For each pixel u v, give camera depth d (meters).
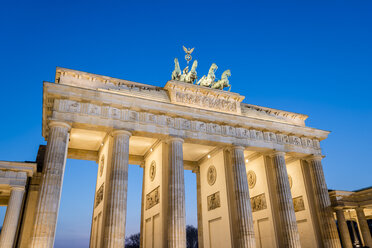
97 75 51.16
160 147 55.06
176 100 54.62
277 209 58.50
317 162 63.62
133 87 53.47
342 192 62.84
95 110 47.12
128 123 48.44
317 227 60.19
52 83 44.62
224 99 59.38
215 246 57.59
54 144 42.78
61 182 43.31
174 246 44.34
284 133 61.97
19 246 45.66
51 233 38.53
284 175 58.31
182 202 47.50
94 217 54.12
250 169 66.75
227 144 55.34
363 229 61.69
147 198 58.66
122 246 41.56
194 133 52.69
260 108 64.69
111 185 44.31
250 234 50.03
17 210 41.69
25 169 43.56
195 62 61.19
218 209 57.94
